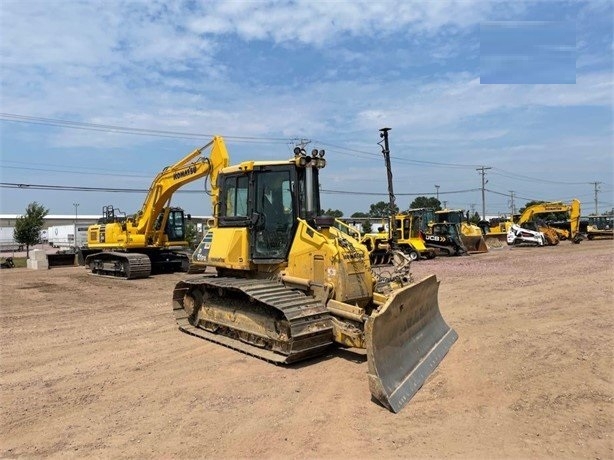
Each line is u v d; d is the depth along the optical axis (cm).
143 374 674
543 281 1571
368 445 457
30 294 1502
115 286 1703
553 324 935
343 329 690
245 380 639
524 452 441
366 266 763
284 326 707
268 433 485
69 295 1476
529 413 528
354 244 772
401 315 626
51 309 1215
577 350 753
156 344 837
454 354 750
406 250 2594
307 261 766
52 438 482
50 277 2041
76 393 604
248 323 787
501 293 1346
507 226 4288
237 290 786
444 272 1919
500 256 2772
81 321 1053
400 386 569
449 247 2830
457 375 652
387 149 1208
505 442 461
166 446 461
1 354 786
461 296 1307
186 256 2147
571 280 1574
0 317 1106
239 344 796
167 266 2200
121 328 973
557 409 537
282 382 629
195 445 462
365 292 755
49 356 773
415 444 457
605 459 428
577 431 483
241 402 565
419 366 644
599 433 478
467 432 482
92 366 715
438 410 538
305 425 502
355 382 624
